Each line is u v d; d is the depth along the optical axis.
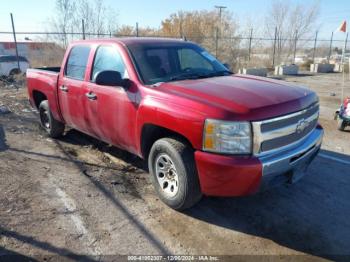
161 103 3.60
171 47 4.65
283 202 4.04
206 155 3.23
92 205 3.91
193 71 4.49
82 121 5.09
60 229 3.43
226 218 3.70
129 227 3.50
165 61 4.39
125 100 4.07
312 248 3.21
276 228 3.52
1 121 7.57
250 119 3.12
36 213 3.71
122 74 4.24
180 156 3.46
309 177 4.71
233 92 3.53
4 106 9.25
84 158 5.42
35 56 18.88
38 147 5.90
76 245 3.19
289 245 3.25
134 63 4.14
